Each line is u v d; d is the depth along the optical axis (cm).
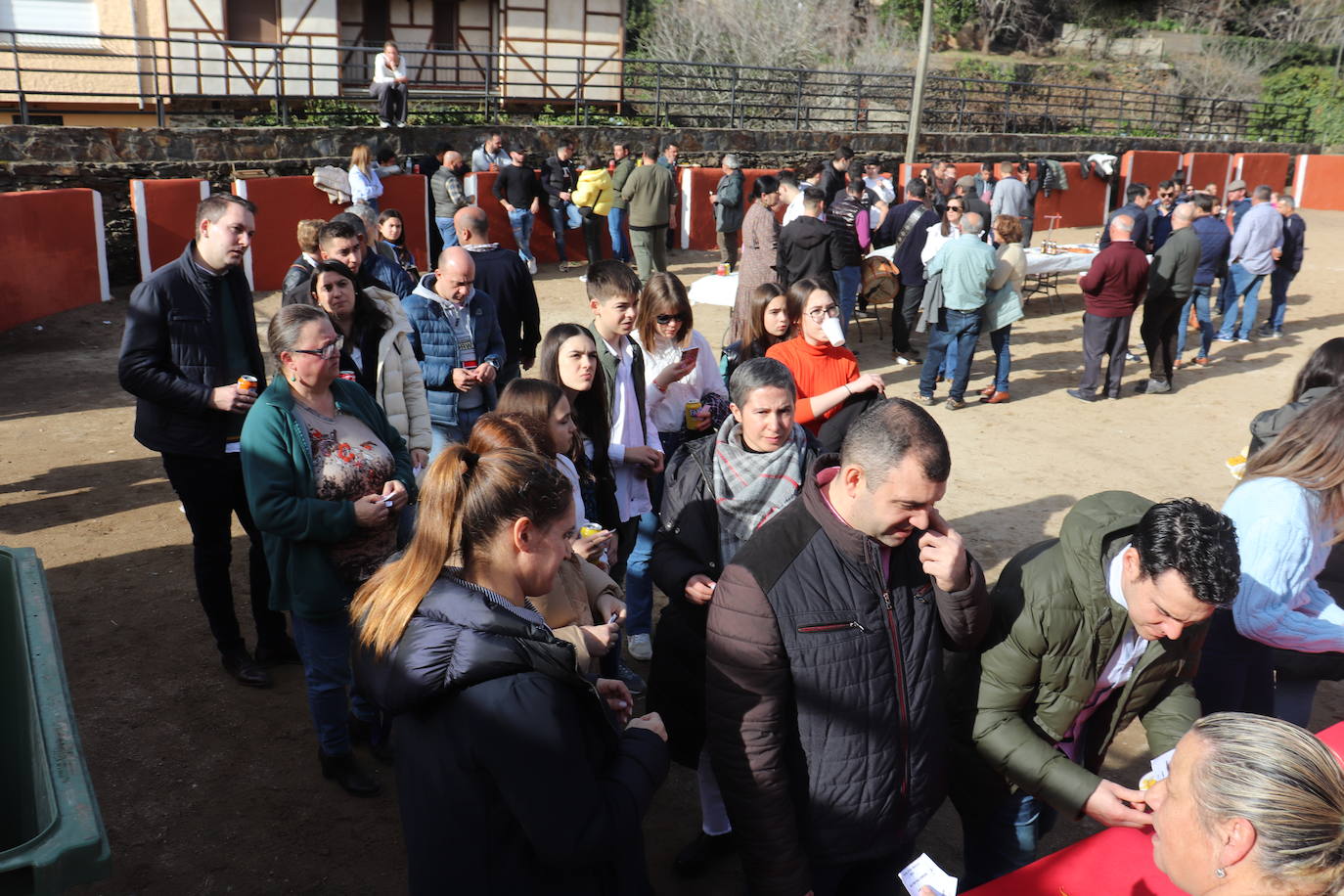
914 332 1206
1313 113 3334
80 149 1219
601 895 193
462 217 562
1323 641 284
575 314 1255
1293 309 1412
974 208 1274
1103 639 235
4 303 1049
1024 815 268
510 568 190
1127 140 2570
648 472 425
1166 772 230
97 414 827
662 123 2145
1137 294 906
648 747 202
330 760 378
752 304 495
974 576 230
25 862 175
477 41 2164
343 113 1673
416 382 452
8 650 268
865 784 231
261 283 1289
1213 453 802
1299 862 149
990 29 3756
